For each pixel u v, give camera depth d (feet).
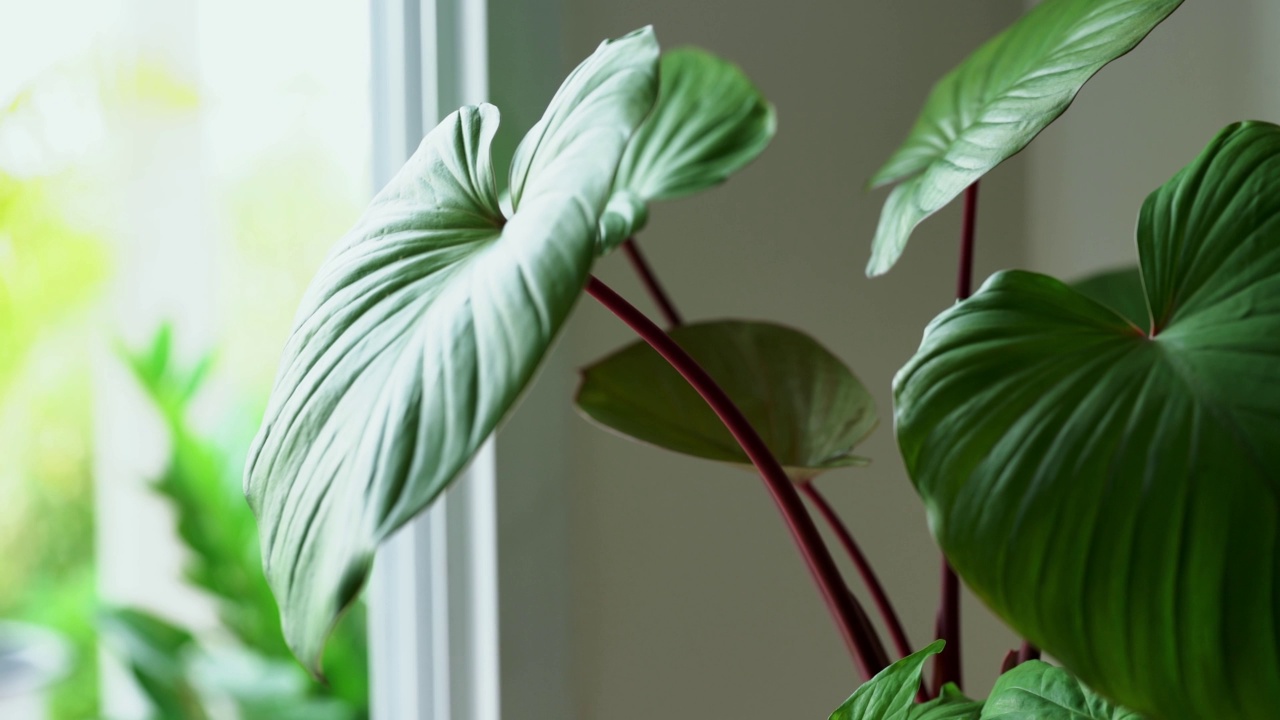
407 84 3.31
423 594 3.41
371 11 3.45
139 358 5.09
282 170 5.21
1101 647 1.08
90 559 5.87
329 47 4.64
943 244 3.60
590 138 1.25
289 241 5.35
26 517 5.63
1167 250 1.36
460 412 1.09
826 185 3.45
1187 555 1.08
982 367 1.26
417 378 1.17
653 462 3.29
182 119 5.20
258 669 5.02
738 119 2.70
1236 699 1.03
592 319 3.19
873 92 3.49
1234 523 1.07
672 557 3.33
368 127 3.50
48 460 5.63
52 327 5.38
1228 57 2.67
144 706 5.67
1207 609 1.06
